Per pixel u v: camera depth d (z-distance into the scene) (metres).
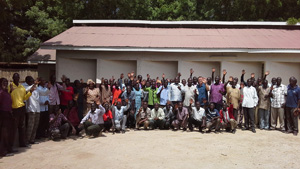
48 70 15.09
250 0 17.83
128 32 14.16
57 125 7.73
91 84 9.24
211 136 8.23
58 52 12.75
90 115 8.08
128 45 11.73
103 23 15.45
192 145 7.08
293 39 12.73
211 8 20.89
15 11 20.00
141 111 9.25
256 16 18.83
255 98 9.06
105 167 5.35
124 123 8.72
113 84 10.33
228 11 20.19
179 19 20.22
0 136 6.18
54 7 19.89
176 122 9.07
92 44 11.85
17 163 5.55
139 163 5.59
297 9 19.09
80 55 12.72
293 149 6.84
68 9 18.67
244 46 11.55
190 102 8.91
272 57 12.15
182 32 14.39
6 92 6.16
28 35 21.62
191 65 12.64
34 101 6.98
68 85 8.89
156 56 12.55
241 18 19.33
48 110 7.85
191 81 9.58
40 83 7.39
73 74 13.01
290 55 12.09
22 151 6.44
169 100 9.69
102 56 12.62
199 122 8.73
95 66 13.12
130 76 10.41
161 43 12.14
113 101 9.69
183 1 20.67
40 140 7.63
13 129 6.33
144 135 8.30
